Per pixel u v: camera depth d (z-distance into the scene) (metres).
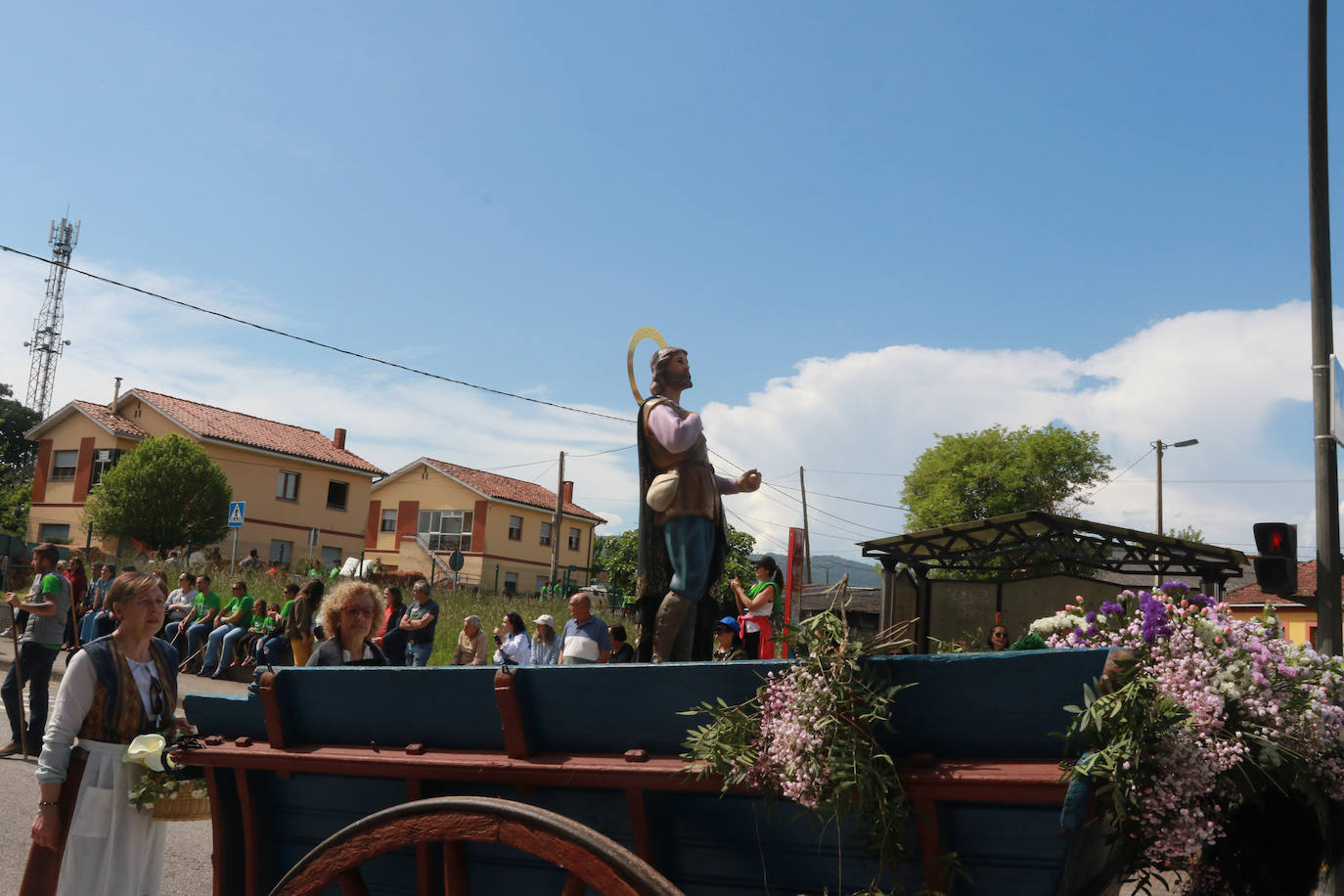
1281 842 2.88
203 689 13.60
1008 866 2.32
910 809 2.39
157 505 34.44
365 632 4.55
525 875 2.94
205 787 3.76
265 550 42.28
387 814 2.72
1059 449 41.75
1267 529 7.68
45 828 3.54
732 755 2.50
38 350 67.44
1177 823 2.25
